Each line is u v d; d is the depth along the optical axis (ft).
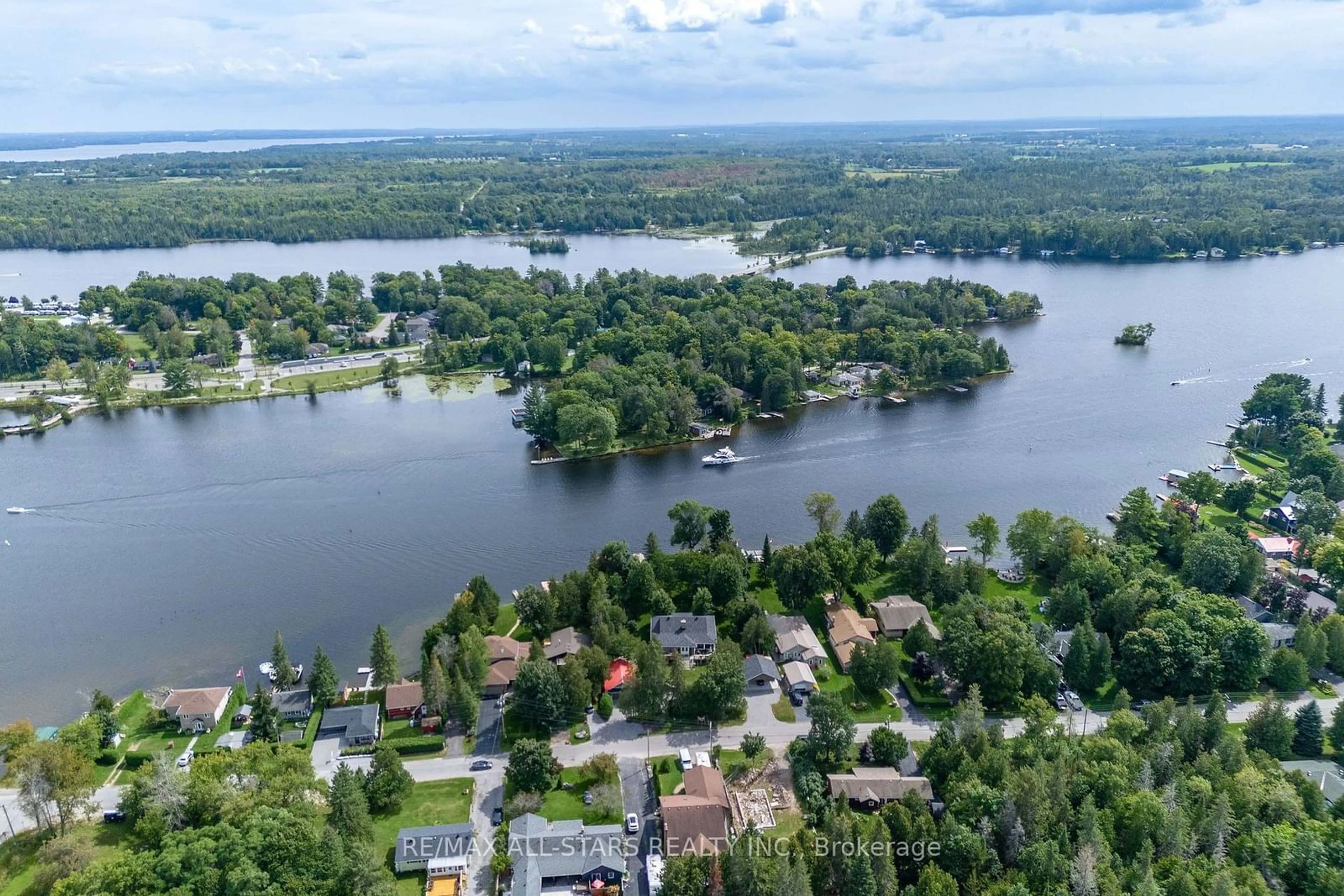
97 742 501.56
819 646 595.47
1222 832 404.77
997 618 564.71
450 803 469.16
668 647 590.96
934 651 568.00
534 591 618.44
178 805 433.89
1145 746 469.98
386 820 457.68
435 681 523.29
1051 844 394.52
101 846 438.81
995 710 540.52
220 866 391.04
